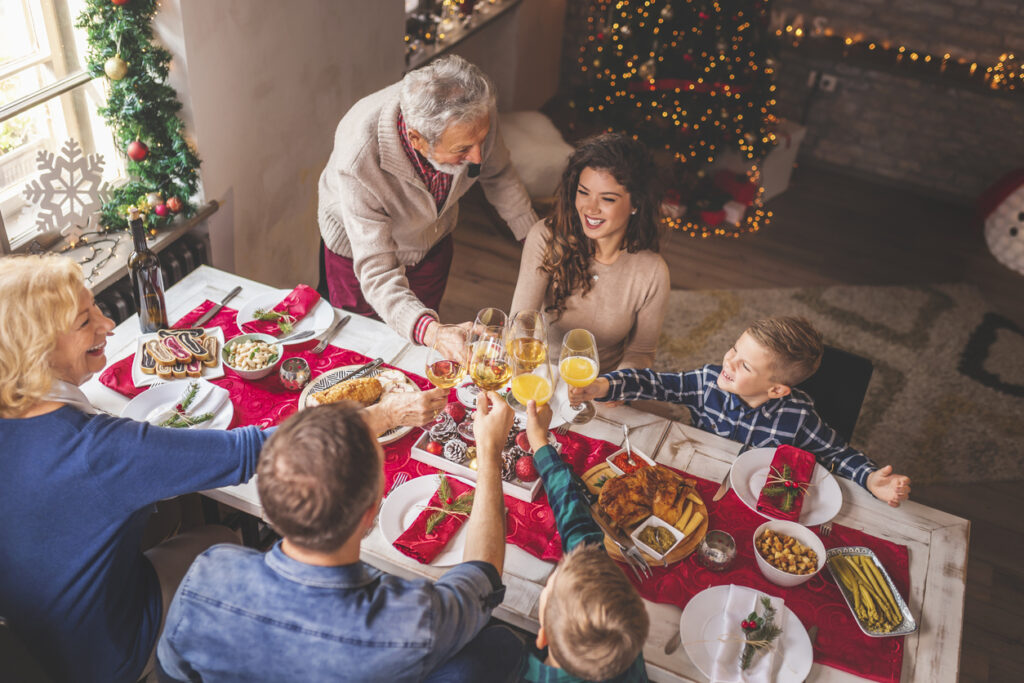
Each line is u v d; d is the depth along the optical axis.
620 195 1.90
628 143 1.87
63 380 1.44
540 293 2.19
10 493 1.38
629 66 4.27
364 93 3.59
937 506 2.97
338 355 2.04
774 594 1.54
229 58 2.65
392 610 1.07
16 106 2.27
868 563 1.58
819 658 1.43
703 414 2.02
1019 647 2.51
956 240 4.74
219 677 1.12
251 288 2.26
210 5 2.49
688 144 4.48
